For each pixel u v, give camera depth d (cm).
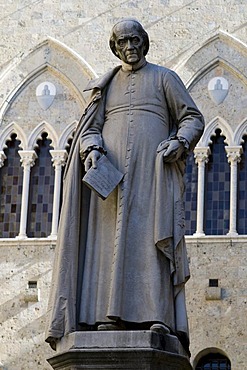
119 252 1303
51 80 3178
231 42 3131
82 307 1316
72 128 3130
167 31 3159
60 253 1326
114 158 1362
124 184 1338
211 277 2914
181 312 1316
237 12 3161
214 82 3112
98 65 3159
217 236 2945
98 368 1241
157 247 1316
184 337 1317
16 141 3150
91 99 1405
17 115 3159
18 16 3222
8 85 3183
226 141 3055
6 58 3195
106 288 1314
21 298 2973
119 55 1420
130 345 1238
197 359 2859
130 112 1385
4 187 3108
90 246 1339
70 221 1338
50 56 3183
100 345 1243
